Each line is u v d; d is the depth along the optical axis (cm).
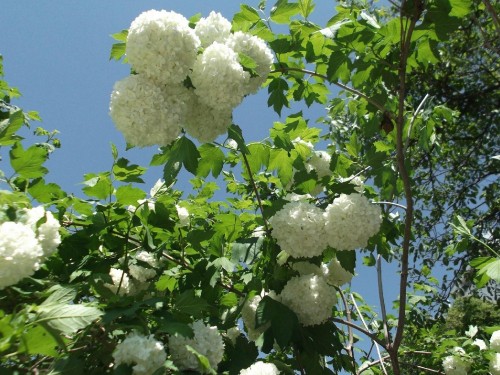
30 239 208
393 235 357
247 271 352
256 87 292
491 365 374
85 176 304
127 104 248
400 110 301
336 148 472
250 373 268
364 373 448
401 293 324
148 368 204
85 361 224
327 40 326
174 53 249
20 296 224
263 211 321
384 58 306
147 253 314
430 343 485
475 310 782
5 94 403
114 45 282
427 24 277
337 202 294
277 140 335
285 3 316
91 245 290
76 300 266
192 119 273
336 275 346
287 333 286
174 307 243
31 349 183
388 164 350
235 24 313
